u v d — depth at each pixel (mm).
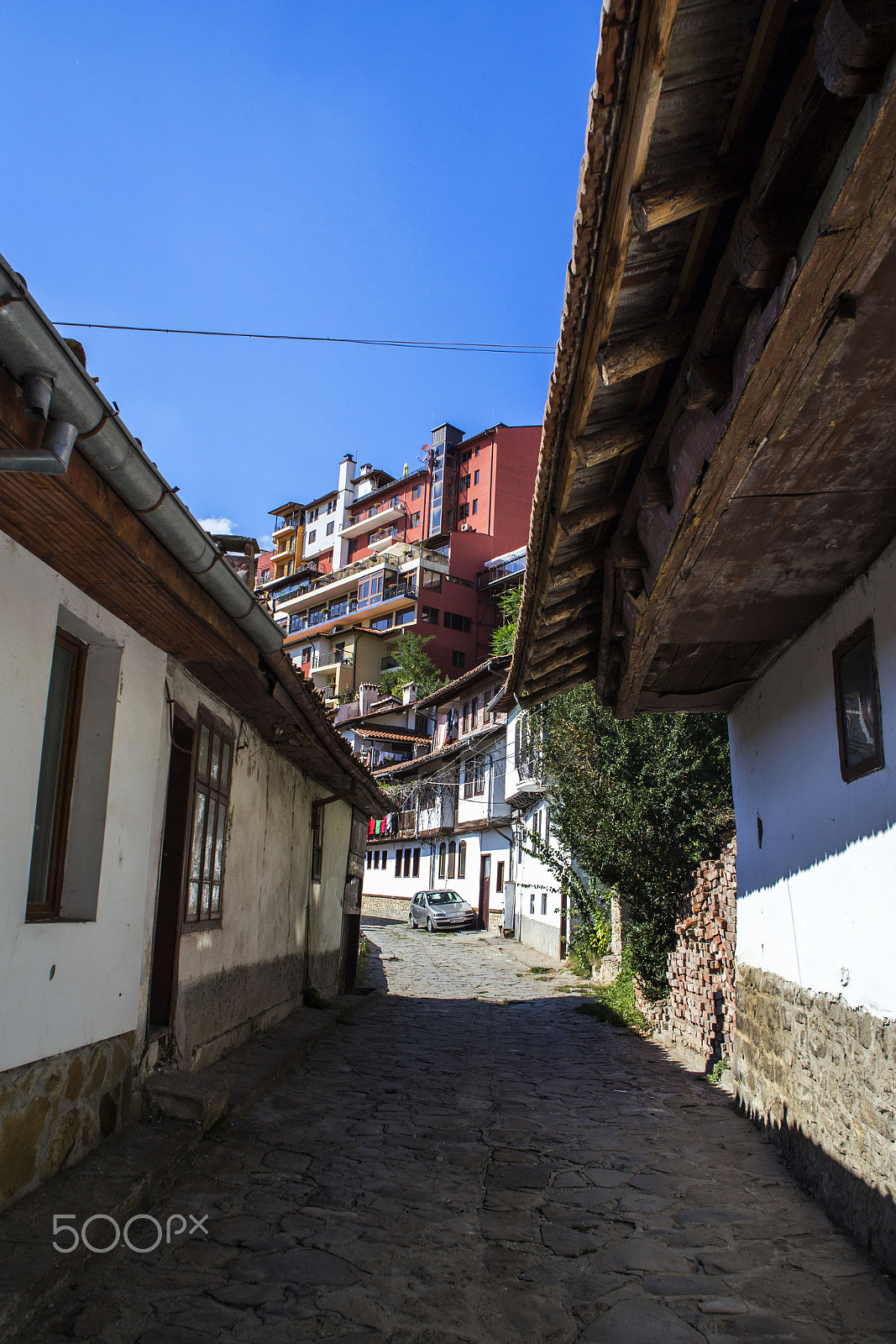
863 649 4867
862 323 2861
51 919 4578
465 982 18031
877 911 4625
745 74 2486
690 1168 5922
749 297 3051
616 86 2469
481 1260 4320
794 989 6031
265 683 6973
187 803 6445
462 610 54719
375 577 57156
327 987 13258
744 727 7566
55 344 2996
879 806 4613
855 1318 3762
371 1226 4676
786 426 3369
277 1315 3617
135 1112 5445
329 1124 6711
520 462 58188
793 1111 5965
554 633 6930
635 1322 3701
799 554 4664
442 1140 6504
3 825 3889
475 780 33125
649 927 11578
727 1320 3732
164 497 4008
